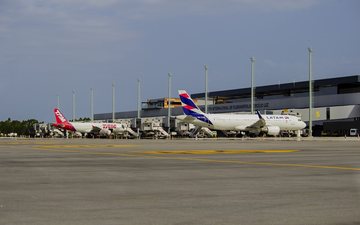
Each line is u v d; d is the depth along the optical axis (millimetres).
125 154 38031
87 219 10695
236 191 15188
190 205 12531
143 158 32562
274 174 20719
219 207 12242
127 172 21828
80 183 17469
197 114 107188
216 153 39375
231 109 161750
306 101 140250
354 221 10516
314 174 20734
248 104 156500
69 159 31578
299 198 13734
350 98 129125
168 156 35062
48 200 13375
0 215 11148
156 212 11547
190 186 16500
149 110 196500
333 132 127375
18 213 11406
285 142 73438
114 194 14555
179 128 135375
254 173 21219
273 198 13742
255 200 13375
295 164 26609
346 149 46938
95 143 72438
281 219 10719
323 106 136500
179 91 107625
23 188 16047
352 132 121438
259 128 107312
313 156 34719
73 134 158250
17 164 27062
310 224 10203
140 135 137000
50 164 27000
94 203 12852
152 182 17734
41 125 182750
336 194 14547
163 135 129500
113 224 10188
